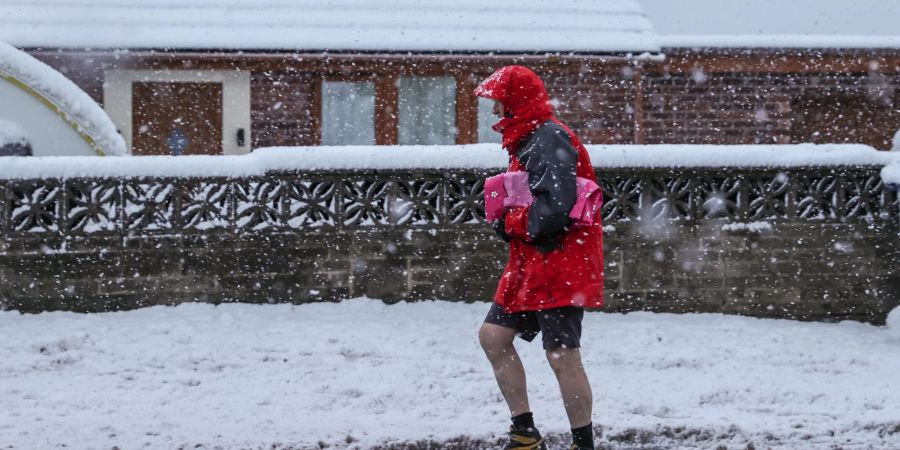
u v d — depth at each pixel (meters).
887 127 18.83
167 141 17.12
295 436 6.00
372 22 17.67
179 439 5.89
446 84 17.73
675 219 10.13
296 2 17.98
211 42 16.89
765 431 6.32
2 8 17.06
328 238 9.83
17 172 9.44
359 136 17.61
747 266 10.24
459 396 7.04
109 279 9.55
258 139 17.31
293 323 9.14
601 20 18.20
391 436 6.03
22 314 9.41
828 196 10.32
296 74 17.39
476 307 9.89
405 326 9.23
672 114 18.28
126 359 7.98
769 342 9.12
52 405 6.66
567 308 5.39
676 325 9.65
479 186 10.00
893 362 8.55
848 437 6.36
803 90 18.52
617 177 10.10
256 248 9.75
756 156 10.17
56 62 16.80
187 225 9.66
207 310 9.54
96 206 9.55
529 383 7.46
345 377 7.56
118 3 17.27
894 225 10.37
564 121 17.83
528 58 17.50
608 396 7.14
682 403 7.06
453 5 18.25
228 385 7.31
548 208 5.21
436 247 9.95
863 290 10.36
